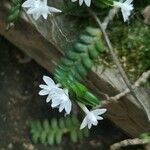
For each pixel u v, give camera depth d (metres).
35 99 0.32
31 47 0.29
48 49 0.27
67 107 0.22
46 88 0.22
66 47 0.26
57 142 0.29
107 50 0.26
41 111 0.31
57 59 0.27
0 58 0.32
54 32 0.26
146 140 0.24
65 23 0.26
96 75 0.26
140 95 0.26
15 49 0.32
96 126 0.31
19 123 0.31
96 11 0.26
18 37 0.28
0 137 0.30
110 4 0.24
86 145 0.31
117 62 0.24
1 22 0.28
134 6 0.27
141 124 0.27
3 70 0.32
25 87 0.32
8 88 0.32
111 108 0.27
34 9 0.23
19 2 0.24
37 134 0.29
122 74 0.24
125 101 0.26
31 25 0.26
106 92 0.26
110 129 0.31
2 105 0.31
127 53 0.26
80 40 0.24
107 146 0.31
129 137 0.31
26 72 0.32
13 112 0.31
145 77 0.25
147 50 0.26
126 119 0.28
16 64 0.32
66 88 0.22
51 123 0.29
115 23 0.27
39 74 0.32
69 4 0.26
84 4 0.25
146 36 0.26
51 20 0.26
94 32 0.24
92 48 0.24
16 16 0.25
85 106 0.23
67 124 0.29
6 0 0.26
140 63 0.26
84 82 0.26
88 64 0.24
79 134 0.29
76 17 0.26
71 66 0.23
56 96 0.22
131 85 0.25
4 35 0.30
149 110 0.25
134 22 0.27
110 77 0.26
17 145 0.30
